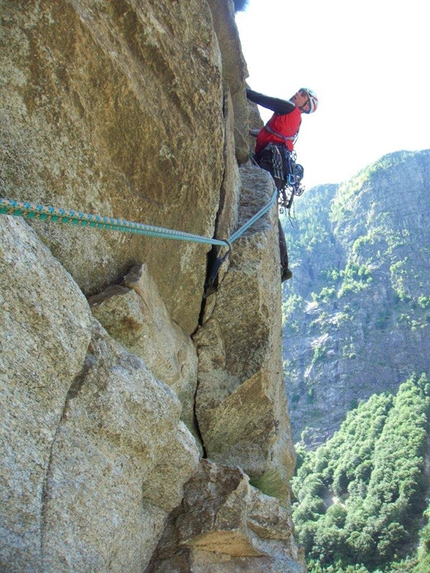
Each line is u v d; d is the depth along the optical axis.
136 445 3.88
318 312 168.75
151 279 4.84
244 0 8.51
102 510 3.55
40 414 3.19
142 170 4.41
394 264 174.12
